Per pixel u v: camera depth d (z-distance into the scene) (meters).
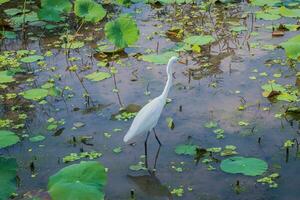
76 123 6.26
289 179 5.02
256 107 6.41
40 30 9.61
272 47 8.23
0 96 7.09
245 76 7.29
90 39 9.05
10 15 10.34
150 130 5.52
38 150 5.73
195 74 7.44
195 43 8.12
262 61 7.76
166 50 8.30
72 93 7.07
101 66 7.91
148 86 7.16
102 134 6.00
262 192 4.84
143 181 5.11
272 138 5.74
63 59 8.26
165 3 10.93
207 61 7.87
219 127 5.99
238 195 4.81
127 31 7.82
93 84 7.31
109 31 7.78
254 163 5.11
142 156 5.53
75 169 4.23
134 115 6.36
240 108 6.36
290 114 6.21
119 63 7.98
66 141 5.88
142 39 8.88
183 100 6.68
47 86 7.25
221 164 5.14
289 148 5.53
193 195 4.85
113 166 5.37
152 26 9.50
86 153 5.59
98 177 4.16
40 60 8.22
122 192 4.96
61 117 6.44
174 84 7.15
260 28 9.15
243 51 8.18
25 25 9.86
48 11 9.20
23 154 5.66
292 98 6.49
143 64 7.92
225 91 6.86
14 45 8.95
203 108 6.45
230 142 5.69
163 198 4.85
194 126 6.04
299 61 7.67
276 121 6.08
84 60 8.18
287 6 10.16
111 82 7.34
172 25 9.49
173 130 5.99
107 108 6.60
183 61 7.91
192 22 9.60
